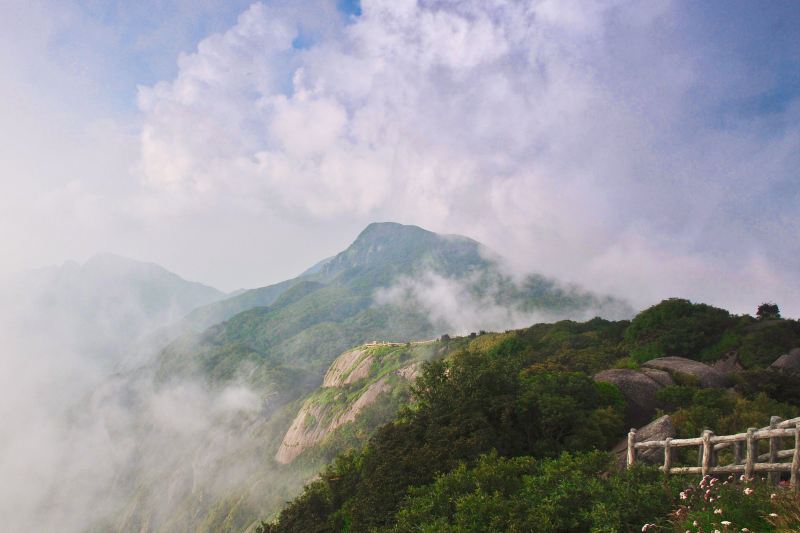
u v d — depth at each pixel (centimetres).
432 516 1395
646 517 1059
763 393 2236
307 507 2788
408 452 2291
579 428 2138
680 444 1280
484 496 1331
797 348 3102
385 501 1972
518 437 2223
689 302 4303
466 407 2347
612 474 1310
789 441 1533
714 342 3759
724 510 944
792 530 814
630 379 2583
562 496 1221
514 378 2548
